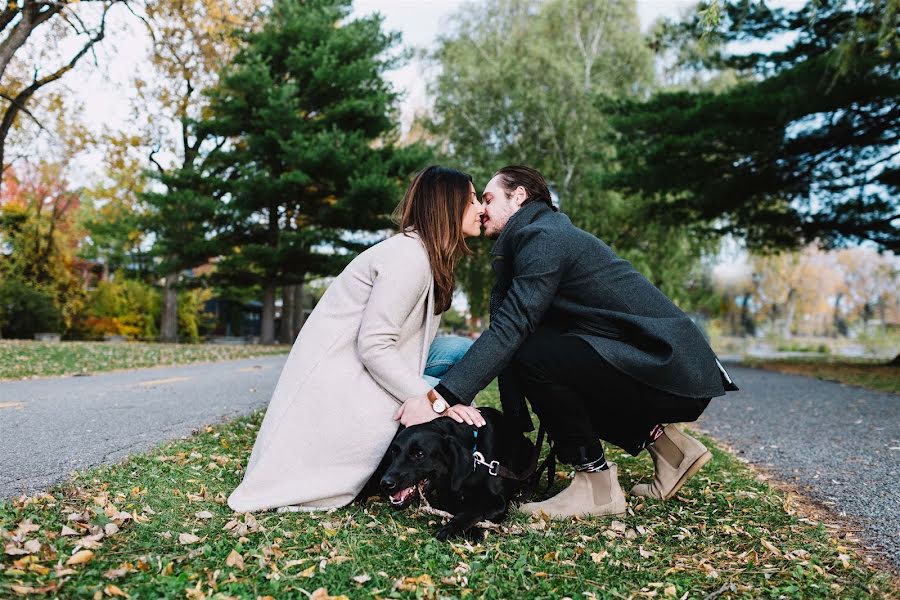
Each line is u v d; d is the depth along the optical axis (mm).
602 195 22078
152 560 1979
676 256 22750
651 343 2629
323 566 2020
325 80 19031
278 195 19078
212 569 1972
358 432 2674
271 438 2660
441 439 2611
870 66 11000
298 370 2729
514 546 2361
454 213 2789
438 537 2387
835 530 2748
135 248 28141
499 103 23078
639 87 23594
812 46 13180
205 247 19422
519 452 2885
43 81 16531
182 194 18828
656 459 3107
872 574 2215
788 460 4309
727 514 2914
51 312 22562
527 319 2617
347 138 18906
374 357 2646
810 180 14297
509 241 2836
